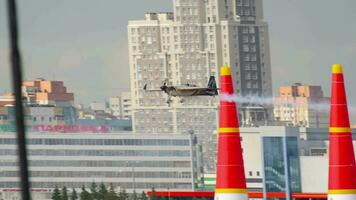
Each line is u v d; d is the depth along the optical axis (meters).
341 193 154.25
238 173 157.38
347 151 154.25
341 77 154.50
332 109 154.75
